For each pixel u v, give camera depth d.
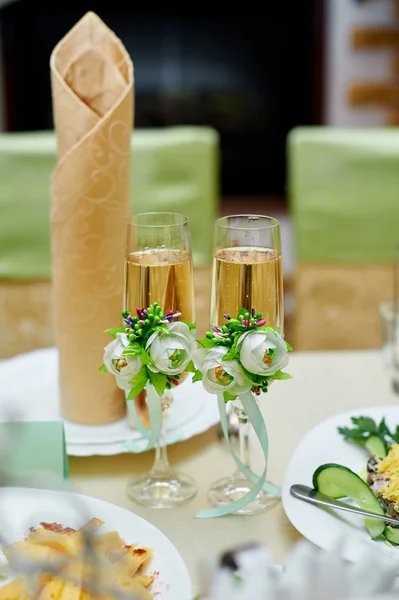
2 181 1.65
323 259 1.73
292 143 1.72
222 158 4.14
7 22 3.75
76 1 3.75
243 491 1.04
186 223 1.03
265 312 1.01
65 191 1.11
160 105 4.03
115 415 1.16
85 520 0.89
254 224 1.02
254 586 0.69
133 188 1.67
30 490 0.93
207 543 0.98
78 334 1.13
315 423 1.16
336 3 3.70
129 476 1.08
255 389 0.98
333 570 0.69
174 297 1.03
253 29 3.89
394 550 0.93
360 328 1.75
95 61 1.13
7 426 0.96
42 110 3.93
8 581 0.82
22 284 1.67
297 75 3.96
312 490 1.00
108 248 1.12
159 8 3.83
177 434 1.11
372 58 3.77
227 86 4.01
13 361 1.30
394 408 1.14
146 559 0.91
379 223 1.71
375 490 1.00
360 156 1.69
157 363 0.95
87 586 0.80
